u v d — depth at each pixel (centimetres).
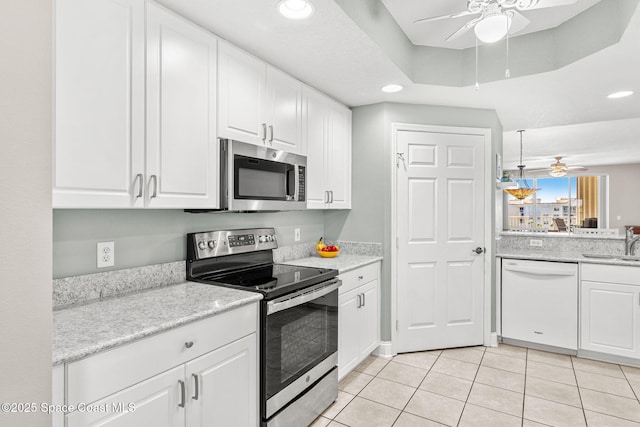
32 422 63
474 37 251
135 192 145
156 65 153
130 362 115
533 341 317
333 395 225
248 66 203
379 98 296
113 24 137
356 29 186
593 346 295
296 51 210
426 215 311
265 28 184
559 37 234
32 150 63
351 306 256
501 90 277
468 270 320
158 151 154
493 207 324
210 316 144
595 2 208
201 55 174
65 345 105
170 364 128
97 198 132
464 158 319
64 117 122
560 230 894
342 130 303
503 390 243
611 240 343
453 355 303
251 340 166
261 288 179
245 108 200
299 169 241
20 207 61
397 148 307
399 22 231
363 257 297
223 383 150
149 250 184
